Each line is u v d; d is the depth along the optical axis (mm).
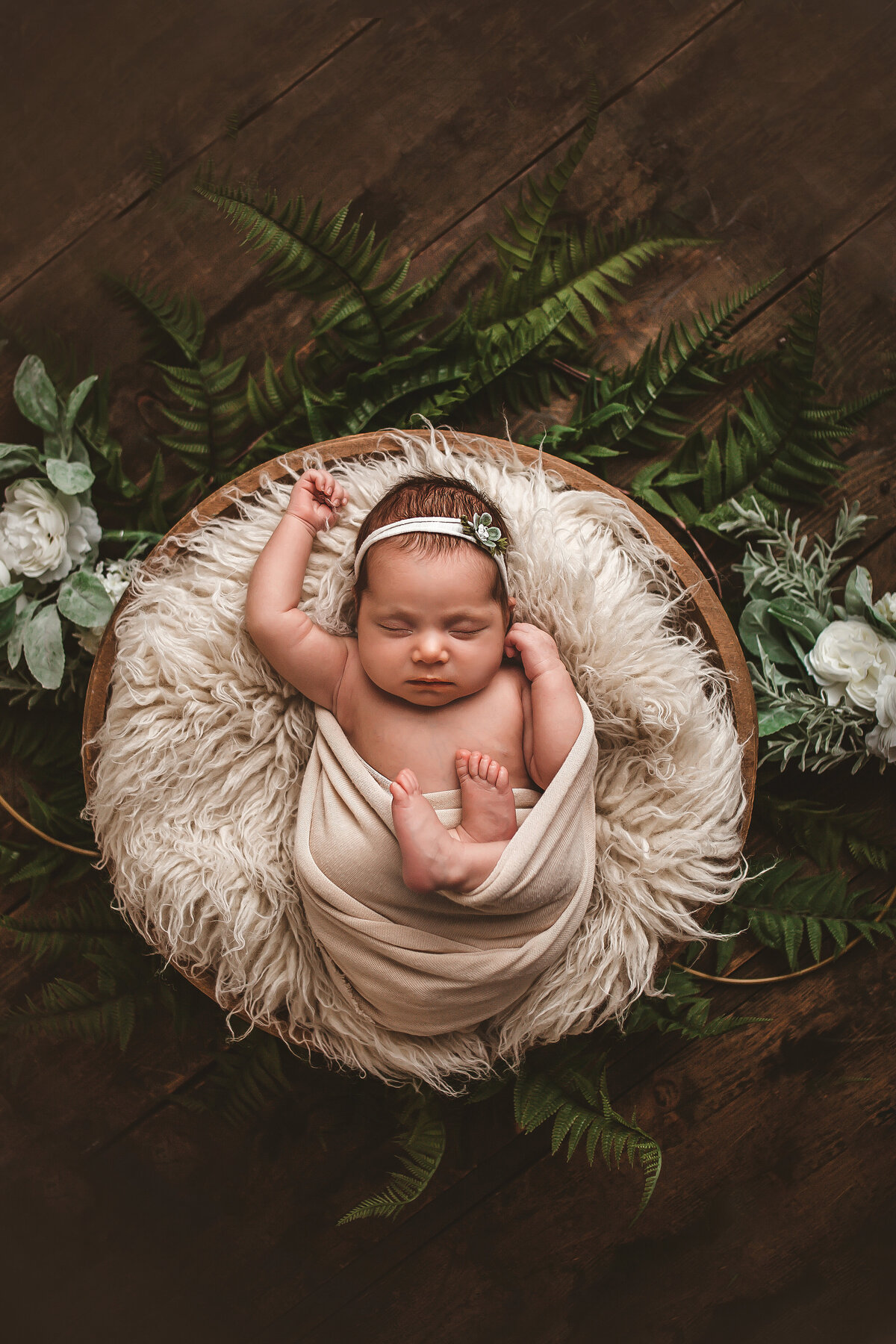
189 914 1195
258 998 1214
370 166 1438
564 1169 1443
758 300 1439
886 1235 1454
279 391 1380
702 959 1443
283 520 1187
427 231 1436
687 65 1446
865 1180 1453
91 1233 1445
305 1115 1435
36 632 1272
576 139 1445
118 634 1220
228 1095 1413
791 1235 1452
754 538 1438
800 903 1392
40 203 1436
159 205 1438
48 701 1387
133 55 1441
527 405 1433
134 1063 1441
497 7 1441
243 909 1181
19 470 1375
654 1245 1446
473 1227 1440
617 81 1444
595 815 1228
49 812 1350
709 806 1216
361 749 1183
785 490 1423
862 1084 1450
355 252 1360
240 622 1195
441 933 1133
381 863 1119
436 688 1118
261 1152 1442
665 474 1439
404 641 1107
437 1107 1277
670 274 1446
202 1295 1437
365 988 1170
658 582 1291
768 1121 1451
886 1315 1449
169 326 1385
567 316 1403
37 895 1384
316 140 1438
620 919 1211
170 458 1437
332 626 1216
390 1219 1444
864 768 1443
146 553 1381
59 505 1311
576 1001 1211
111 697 1239
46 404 1329
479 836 1103
